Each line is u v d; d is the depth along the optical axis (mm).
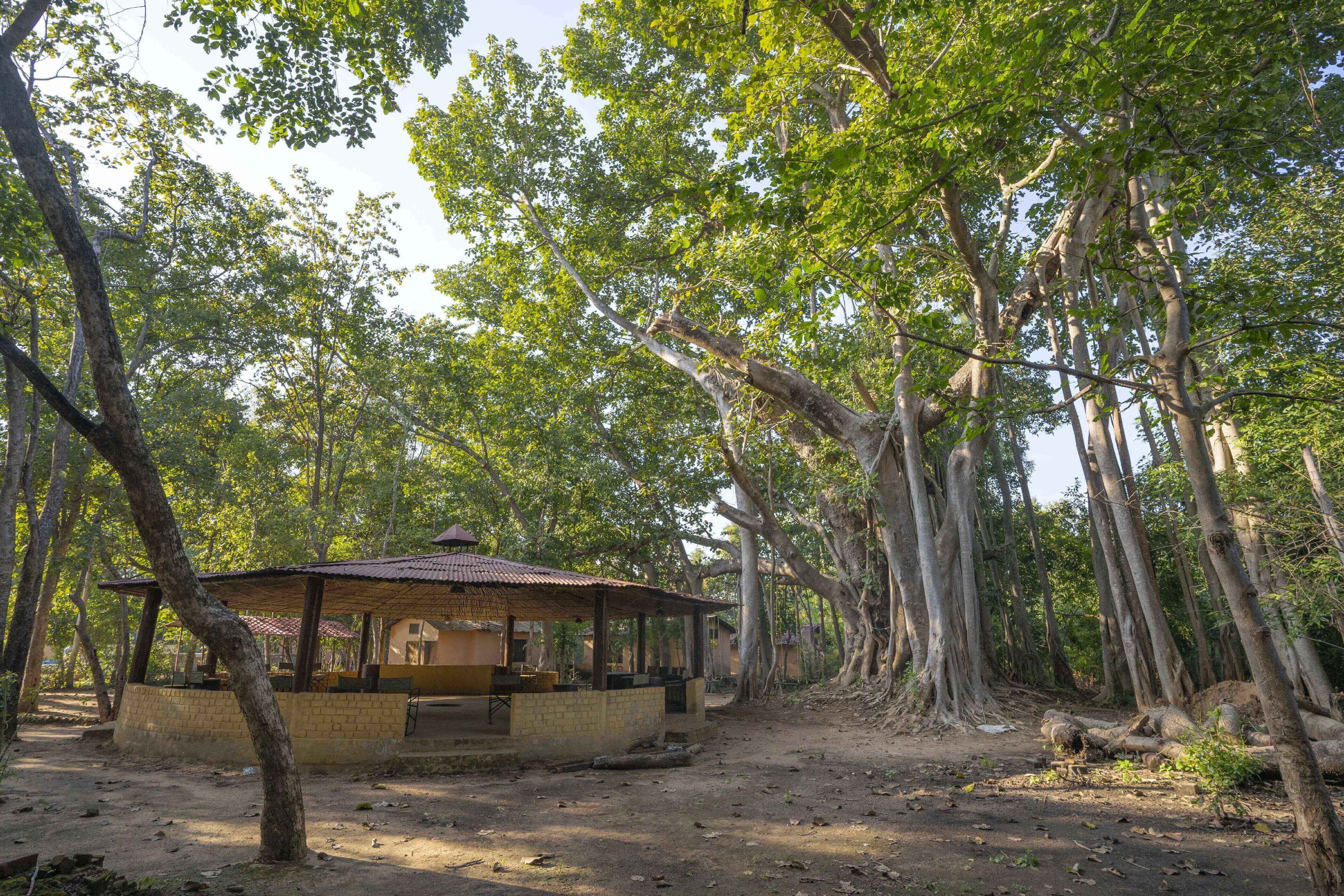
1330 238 10617
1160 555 21531
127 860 6047
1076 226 14984
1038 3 9531
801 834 7035
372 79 9875
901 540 17000
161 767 10656
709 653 41156
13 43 5645
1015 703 16609
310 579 11844
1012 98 6230
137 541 24578
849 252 7484
